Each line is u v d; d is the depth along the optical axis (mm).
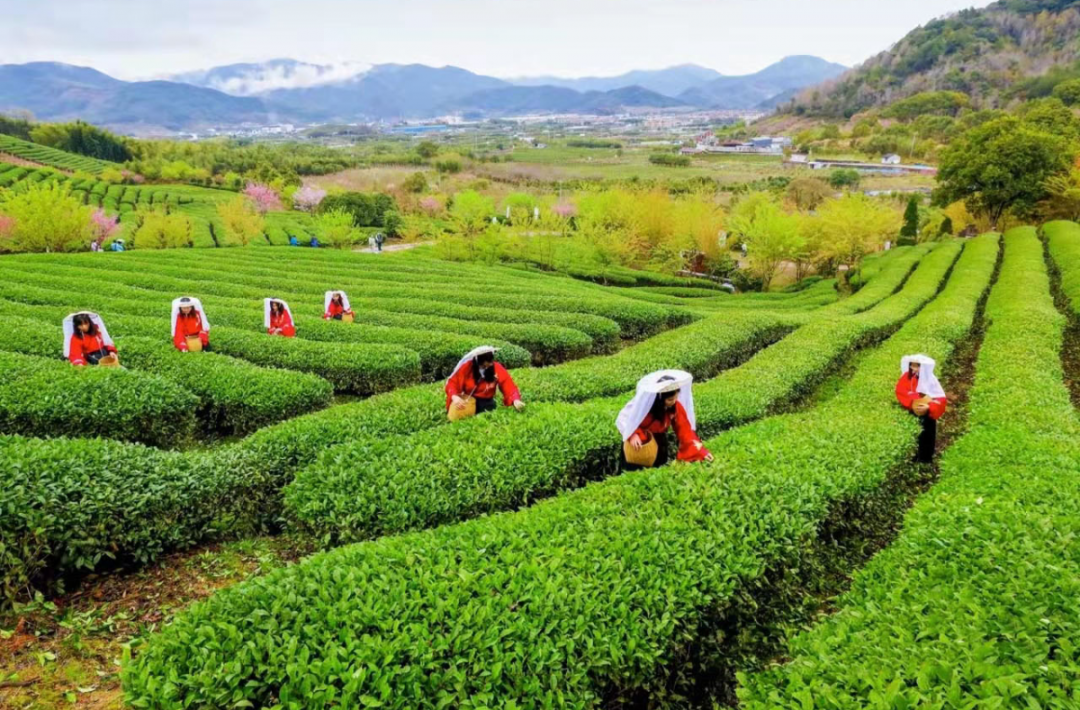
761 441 10273
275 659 4660
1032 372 15453
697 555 6375
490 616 5227
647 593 5770
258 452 9844
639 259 57531
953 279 34906
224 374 13977
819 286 46500
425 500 8250
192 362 14641
